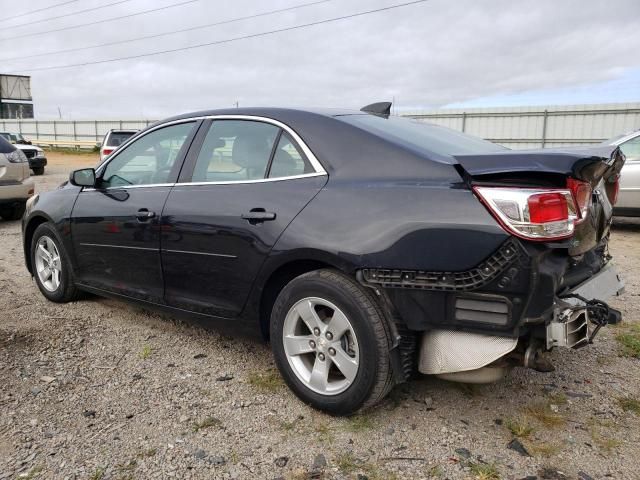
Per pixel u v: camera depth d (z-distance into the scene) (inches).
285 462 100.6
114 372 135.5
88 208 165.3
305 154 122.3
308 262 117.8
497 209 96.3
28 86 2479.1
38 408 117.8
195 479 95.7
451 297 100.9
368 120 128.3
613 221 383.9
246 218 123.6
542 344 102.0
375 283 105.7
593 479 95.9
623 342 155.0
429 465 99.8
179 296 142.3
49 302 187.0
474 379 105.6
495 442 107.1
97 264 165.2
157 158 153.4
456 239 98.7
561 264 99.5
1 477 94.8
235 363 141.3
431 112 1098.7
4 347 148.3
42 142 1668.3
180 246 137.9
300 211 116.3
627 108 920.3
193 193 138.1
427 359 106.4
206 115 146.3
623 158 125.6
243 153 133.4
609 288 118.8
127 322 169.2
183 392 126.0
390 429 111.3
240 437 108.4
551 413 117.7
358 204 109.7
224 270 129.3
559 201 96.2
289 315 118.5
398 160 111.2
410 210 103.8
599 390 127.9
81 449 103.6
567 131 979.3
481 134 1058.7
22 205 354.3
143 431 110.0
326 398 114.0
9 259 252.1
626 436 109.3
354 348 109.6
